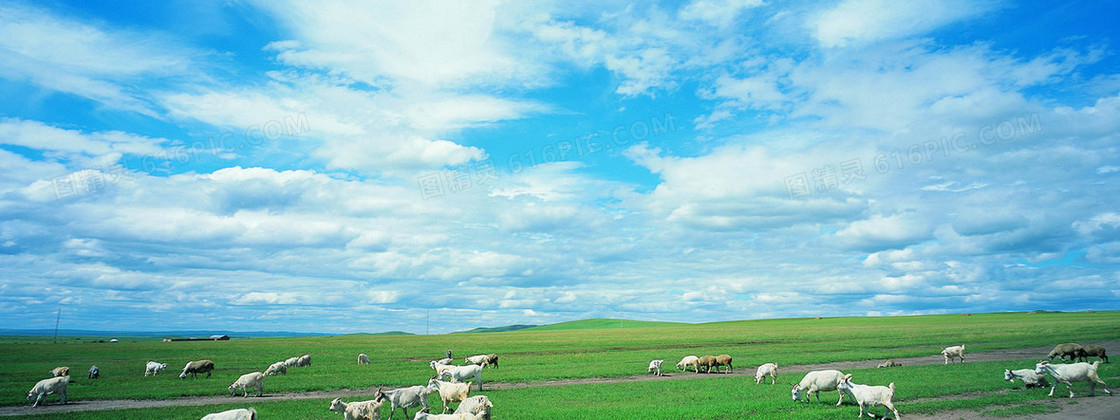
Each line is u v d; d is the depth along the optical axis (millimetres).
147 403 33594
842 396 27219
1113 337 72938
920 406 25359
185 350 88188
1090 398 27172
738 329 132875
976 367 42531
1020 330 86688
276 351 84062
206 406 31172
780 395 31219
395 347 92562
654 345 83875
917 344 71625
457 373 37125
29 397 32812
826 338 86750
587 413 26250
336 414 28203
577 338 111500
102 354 78938
